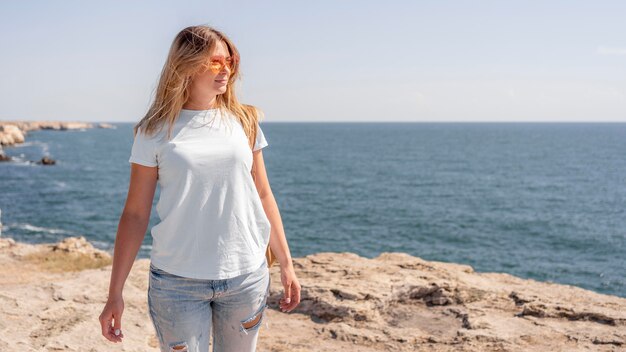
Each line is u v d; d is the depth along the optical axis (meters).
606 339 4.46
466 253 26.70
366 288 5.59
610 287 21.31
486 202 43.94
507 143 149.75
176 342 2.38
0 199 38.28
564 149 122.88
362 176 63.56
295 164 79.69
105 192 43.94
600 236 31.03
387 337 4.74
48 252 8.93
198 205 2.31
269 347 4.57
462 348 4.44
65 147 102.88
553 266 24.39
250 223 2.44
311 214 36.81
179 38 2.35
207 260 2.33
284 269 2.71
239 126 2.47
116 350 4.32
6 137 103.62
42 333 4.51
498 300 5.66
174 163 2.29
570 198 46.91
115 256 2.35
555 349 4.34
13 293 5.38
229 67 2.42
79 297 5.40
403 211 38.62
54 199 39.34
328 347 4.57
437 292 5.74
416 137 193.25
